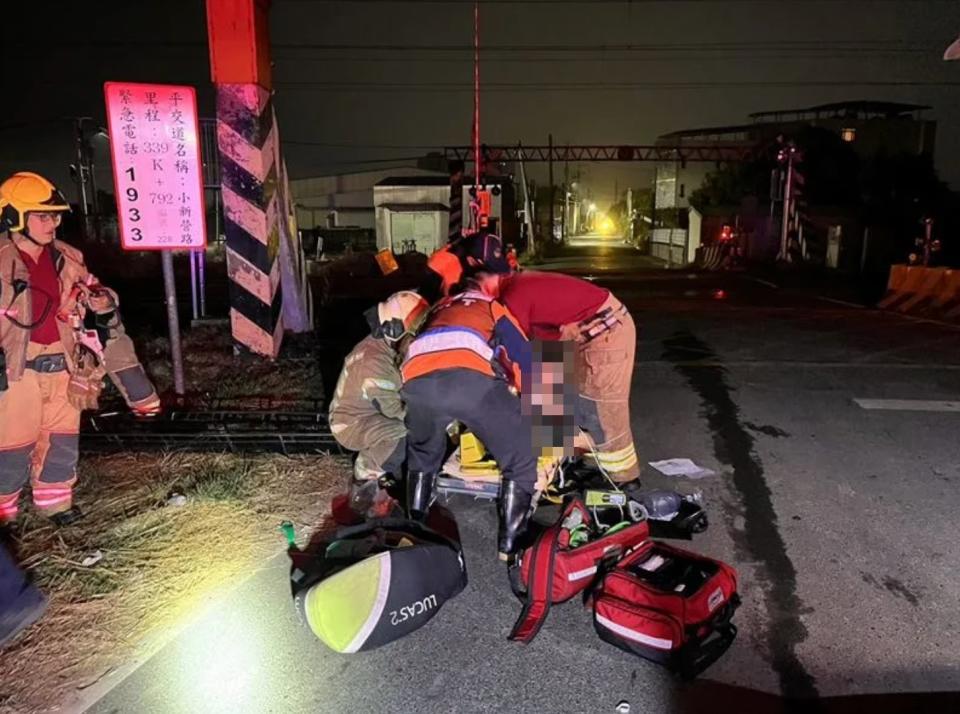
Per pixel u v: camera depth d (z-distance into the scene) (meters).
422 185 40.66
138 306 11.67
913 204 32.22
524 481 3.71
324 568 3.39
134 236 5.47
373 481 4.17
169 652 3.04
